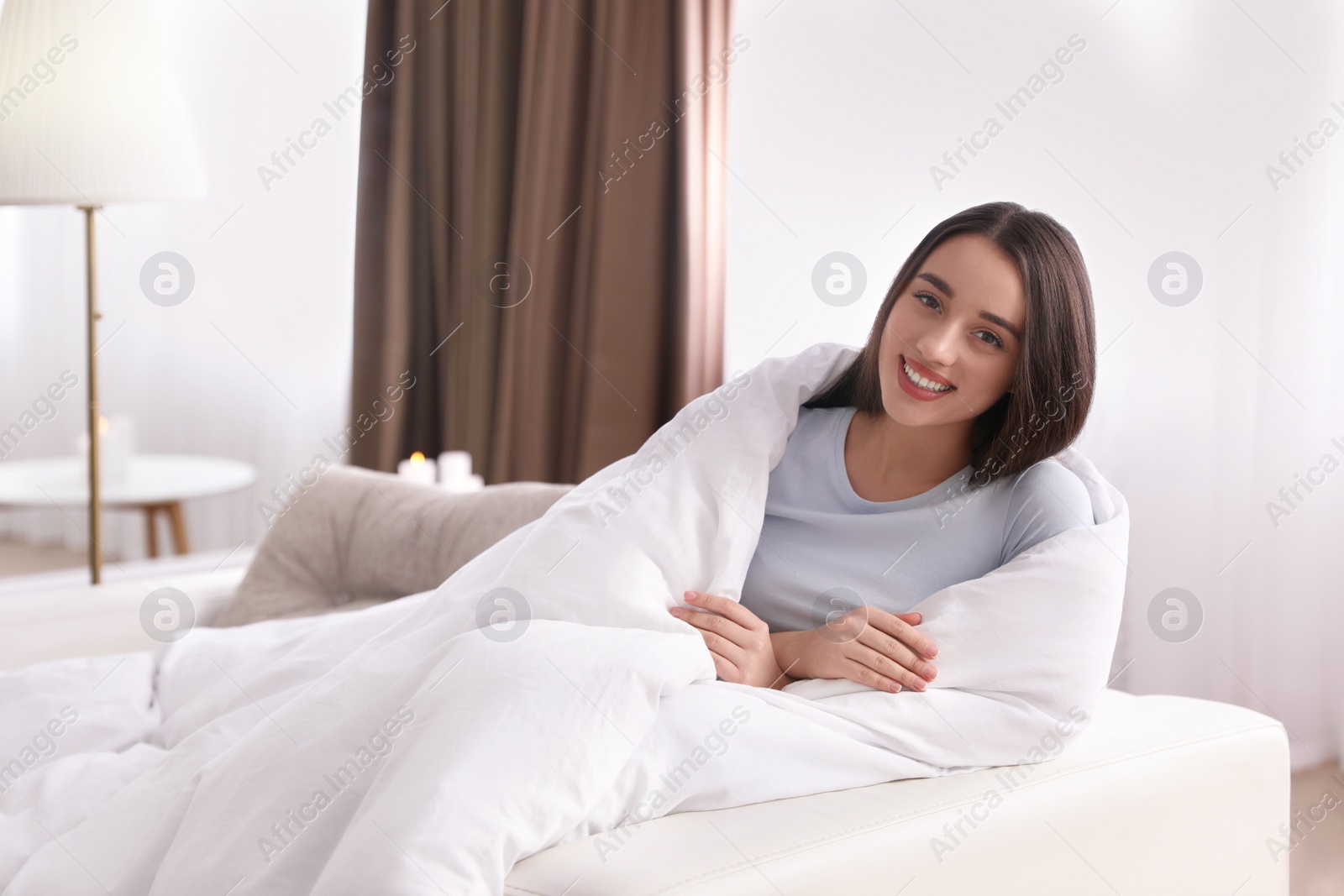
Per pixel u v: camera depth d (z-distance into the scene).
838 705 1.11
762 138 2.68
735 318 2.75
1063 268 1.20
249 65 3.39
